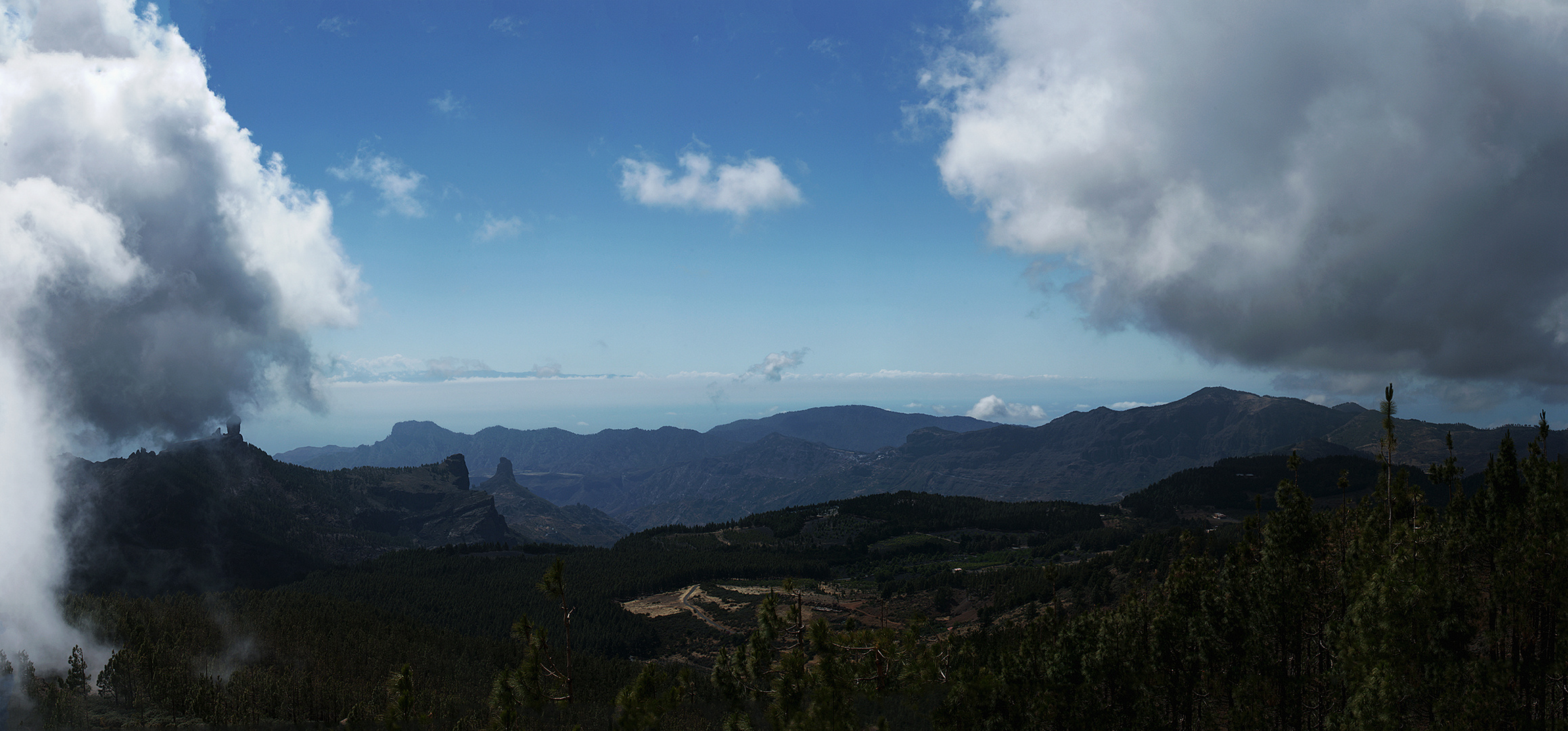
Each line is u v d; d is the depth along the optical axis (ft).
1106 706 214.48
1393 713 160.15
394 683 153.89
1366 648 168.25
